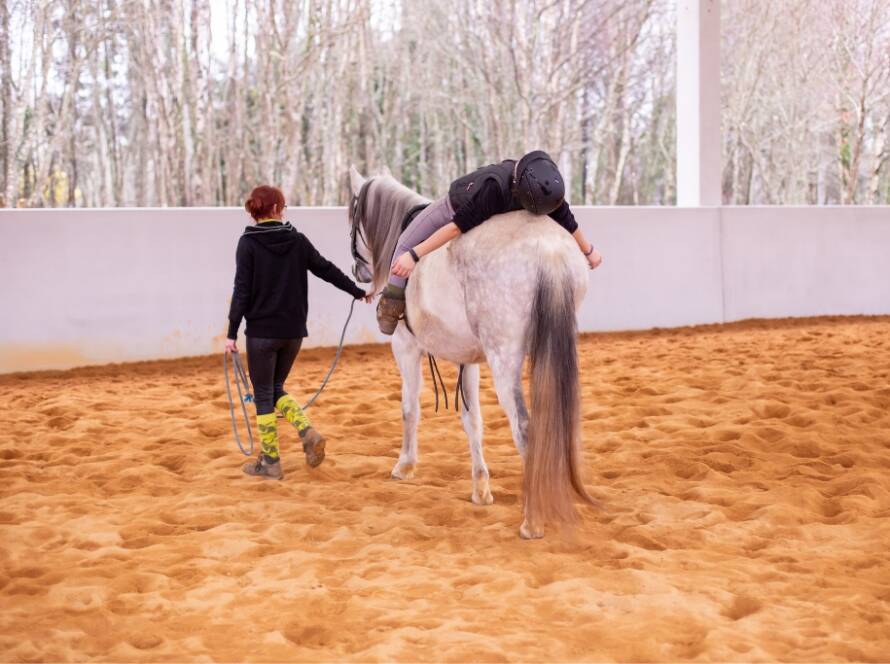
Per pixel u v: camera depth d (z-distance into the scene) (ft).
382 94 59.41
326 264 16.71
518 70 56.29
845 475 16.25
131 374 29.27
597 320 38.60
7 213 29.68
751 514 14.52
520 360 12.74
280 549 13.30
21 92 47.14
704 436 19.56
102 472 17.66
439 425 21.54
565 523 12.02
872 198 64.64
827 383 24.39
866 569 12.07
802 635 10.00
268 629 10.41
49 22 46.88
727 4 65.87
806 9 65.77
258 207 16.31
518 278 12.55
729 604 10.96
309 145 56.70
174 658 9.62
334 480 17.31
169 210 31.94
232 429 21.24
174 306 32.14
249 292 16.26
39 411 23.38
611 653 9.65
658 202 69.36
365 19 53.16
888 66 63.00
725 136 66.44
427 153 62.69
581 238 14.38
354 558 12.89
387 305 14.17
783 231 41.70
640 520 14.48
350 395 24.81
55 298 30.35
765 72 66.69
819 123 67.05
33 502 15.58
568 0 58.70
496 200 13.15
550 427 12.02
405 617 10.60
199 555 13.09
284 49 50.44
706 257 40.29
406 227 15.87
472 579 11.87
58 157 51.65
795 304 42.11
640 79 64.23
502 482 16.80
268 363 16.53
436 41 58.75
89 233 30.73
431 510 14.92
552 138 57.93
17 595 11.59
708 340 35.27
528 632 10.16
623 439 19.61
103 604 11.19
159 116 49.96
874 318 41.73
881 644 9.75
